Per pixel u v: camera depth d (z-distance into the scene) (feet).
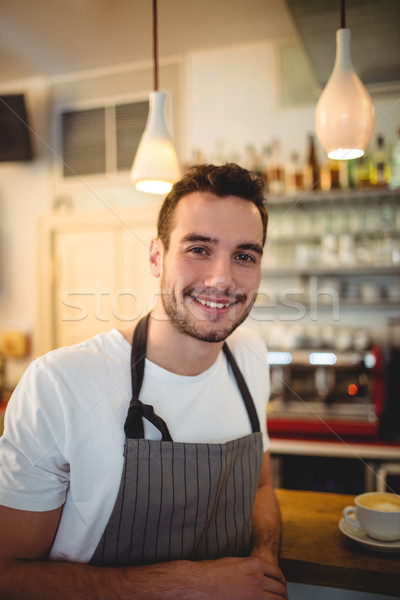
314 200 6.86
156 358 2.59
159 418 2.36
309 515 3.16
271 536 2.65
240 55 8.05
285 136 7.95
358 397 6.20
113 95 8.21
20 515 2.13
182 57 8.25
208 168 2.42
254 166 7.53
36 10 6.43
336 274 7.09
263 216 2.56
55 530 2.28
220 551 2.50
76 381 2.34
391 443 5.89
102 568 2.17
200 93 8.26
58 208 7.46
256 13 6.91
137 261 6.95
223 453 2.40
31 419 2.20
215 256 2.34
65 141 7.83
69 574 2.09
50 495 2.19
